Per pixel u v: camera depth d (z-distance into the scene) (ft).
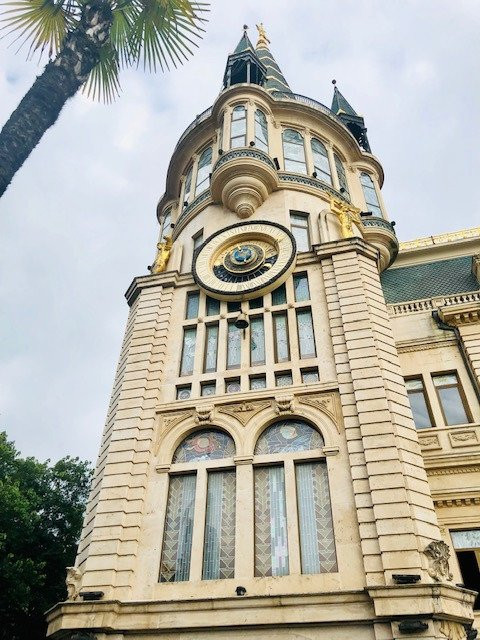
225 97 92.79
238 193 77.20
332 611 39.09
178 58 40.73
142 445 54.49
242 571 44.24
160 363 62.03
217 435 54.65
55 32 37.60
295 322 61.82
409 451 47.98
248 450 51.57
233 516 48.91
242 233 71.26
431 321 74.49
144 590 44.98
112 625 42.06
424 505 44.52
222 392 57.36
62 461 114.42
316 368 56.95
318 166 90.58
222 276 68.39
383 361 55.01
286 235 69.10
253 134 84.58
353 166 101.30
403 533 41.65
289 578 42.83
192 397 58.03
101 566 46.09
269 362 58.75
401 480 44.70
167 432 55.42
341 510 45.50
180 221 87.86
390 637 37.06
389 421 48.83
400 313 76.95
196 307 68.44
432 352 71.00
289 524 46.11
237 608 40.86
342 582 41.60
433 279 87.81
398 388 53.36
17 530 92.43
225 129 86.74
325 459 49.67
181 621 41.24
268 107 93.45
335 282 63.57
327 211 79.25
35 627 93.50
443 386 68.28
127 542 47.60
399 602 37.60
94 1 36.04
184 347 64.69
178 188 101.71
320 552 44.65
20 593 83.15
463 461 59.57
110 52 40.83
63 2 37.55
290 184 81.15
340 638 38.22
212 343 64.23
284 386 55.42
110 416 60.13
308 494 48.26
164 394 59.41
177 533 49.03
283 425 53.42
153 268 80.64
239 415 54.44
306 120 96.99
